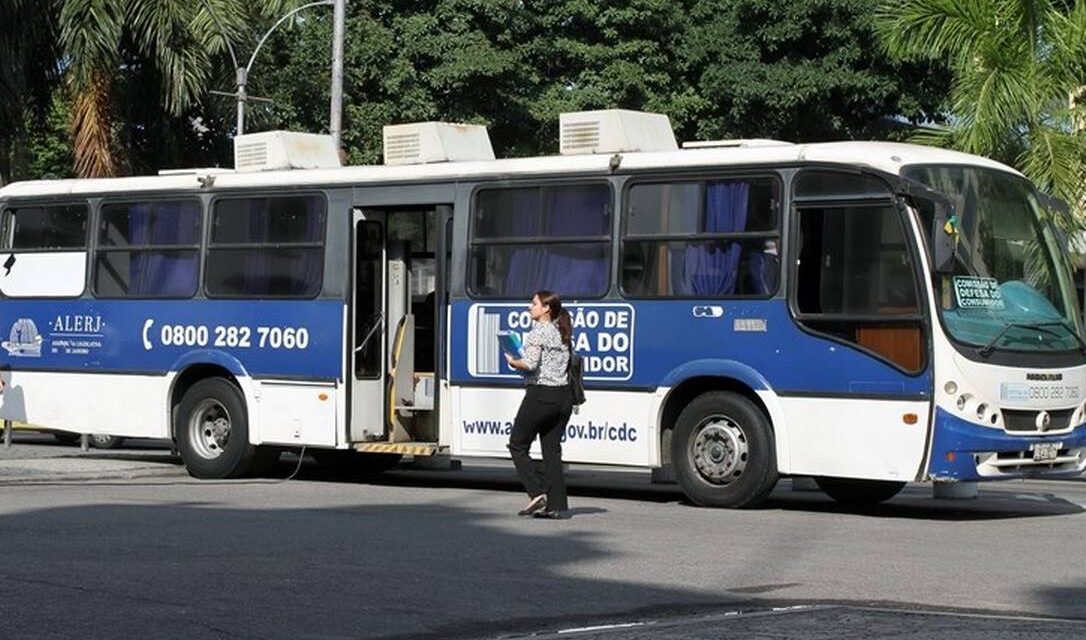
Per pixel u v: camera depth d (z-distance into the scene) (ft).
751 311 51.88
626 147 55.93
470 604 33.40
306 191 61.82
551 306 49.01
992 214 51.52
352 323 60.49
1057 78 81.20
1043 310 51.70
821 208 50.98
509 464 79.00
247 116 105.91
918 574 38.47
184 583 35.17
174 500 53.62
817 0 127.24
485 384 57.11
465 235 57.88
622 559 40.32
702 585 36.52
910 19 83.10
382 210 61.21
